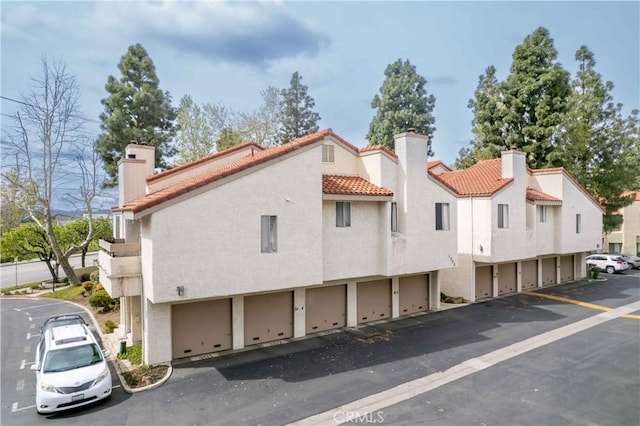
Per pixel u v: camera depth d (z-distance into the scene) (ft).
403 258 65.87
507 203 83.82
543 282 104.12
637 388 43.06
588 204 105.40
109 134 133.59
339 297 66.18
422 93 167.43
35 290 118.21
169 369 48.47
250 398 41.39
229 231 48.52
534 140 131.85
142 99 134.82
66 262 114.83
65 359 43.11
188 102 137.28
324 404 39.99
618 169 131.54
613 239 174.81
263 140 146.00
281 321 59.98
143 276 50.16
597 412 37.99
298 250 53.57
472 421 36.47
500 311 77.30
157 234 44.39
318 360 51.80
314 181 55.26
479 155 144.97
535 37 135.23
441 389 43.21
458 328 66.13
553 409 38.58
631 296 90.43
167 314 50.34
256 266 50.37
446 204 72.49
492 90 165.07
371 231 64.28
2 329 74.49
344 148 68.44
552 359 51.80
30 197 114.01
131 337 59.52
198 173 67.87
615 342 58.39
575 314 74.90
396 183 67.41
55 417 38.55
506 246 83.46
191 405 40.09
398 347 56.75
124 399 41.78
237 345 55.57
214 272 47.55
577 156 136.46
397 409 38.86
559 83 129.59
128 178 62.75
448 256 72.02
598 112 134.31
